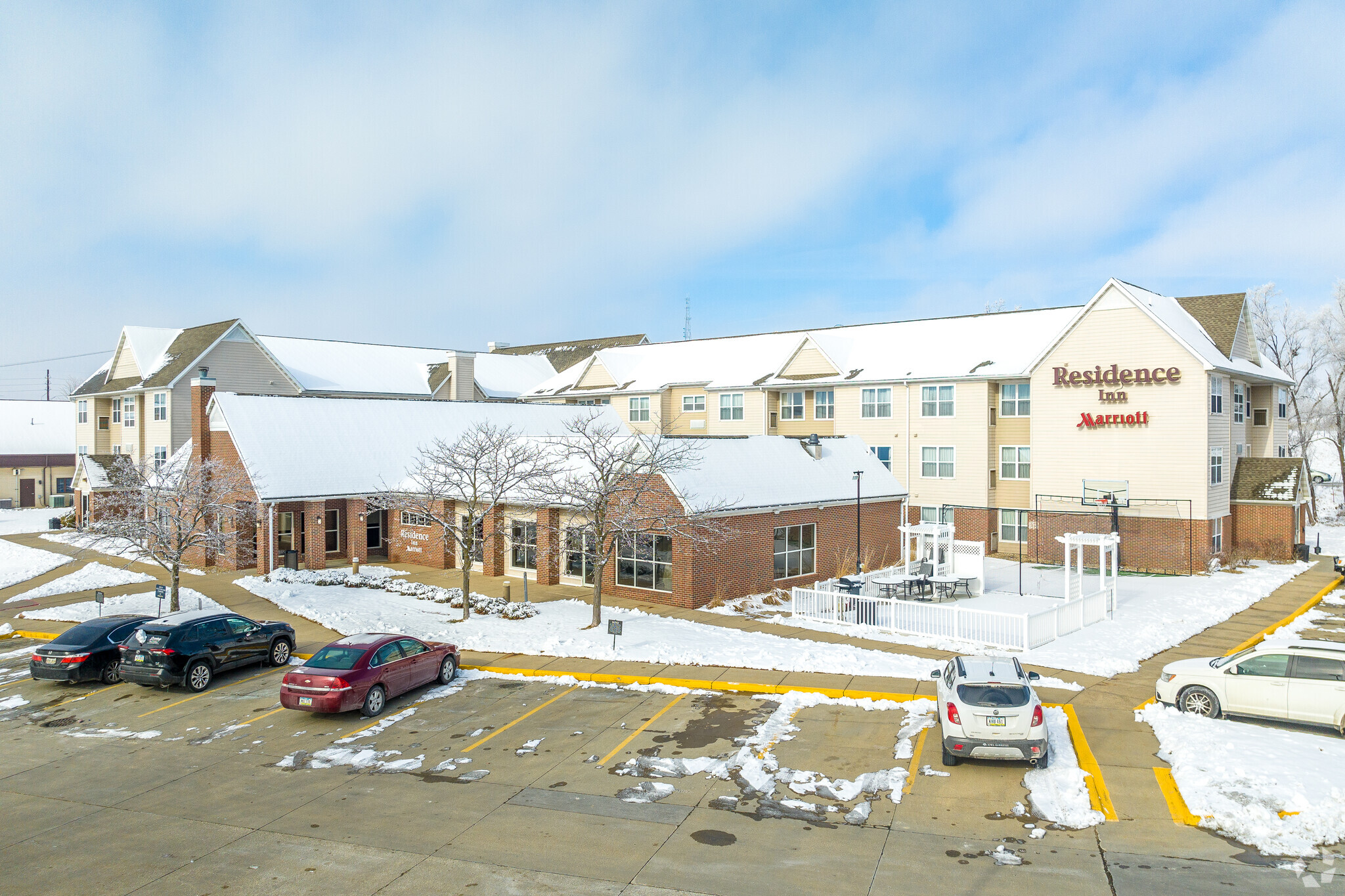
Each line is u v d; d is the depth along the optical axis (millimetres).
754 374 52844
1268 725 15125
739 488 29703
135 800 13438
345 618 25703
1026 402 41844
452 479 30469
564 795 13078
